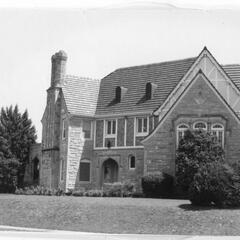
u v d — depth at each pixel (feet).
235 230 82.17
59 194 140.97
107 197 124.26
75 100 158.92
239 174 96.89
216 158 116.67
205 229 83.51
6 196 122.31
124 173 150.41
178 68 155.02
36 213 98.63
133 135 150.82
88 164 157.07
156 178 121.49
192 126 126.72
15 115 172.35
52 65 163.12
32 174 171.63
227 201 94.58
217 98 125.70
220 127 124.77
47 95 164.25
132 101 155.53
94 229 86.84
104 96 163.12
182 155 118.21
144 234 82.43
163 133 129.18
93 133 158.71
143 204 98.78
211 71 135.54
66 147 153.89
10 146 169.17
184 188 117.08
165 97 148.77
